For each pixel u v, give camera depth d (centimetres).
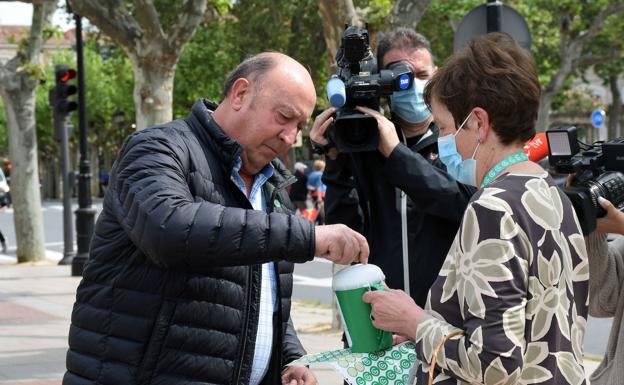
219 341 260
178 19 1131
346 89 320
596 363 748
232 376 264
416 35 356
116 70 3962
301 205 2394
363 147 319
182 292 254
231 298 262
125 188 249
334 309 914
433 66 359
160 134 262
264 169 290
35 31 1633
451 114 244
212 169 268
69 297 1178
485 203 222
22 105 1652
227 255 237
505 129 237
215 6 1328
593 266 309
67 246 1659
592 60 2562
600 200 280
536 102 239
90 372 258
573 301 233
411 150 334
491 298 215
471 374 217
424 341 228
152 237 237
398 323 241
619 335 308
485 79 236
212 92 3005
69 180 1661
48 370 705
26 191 1664
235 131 271
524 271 218
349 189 346
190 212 237
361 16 851
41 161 6575
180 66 2939
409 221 332
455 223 326
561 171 299
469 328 218
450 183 314
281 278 290
